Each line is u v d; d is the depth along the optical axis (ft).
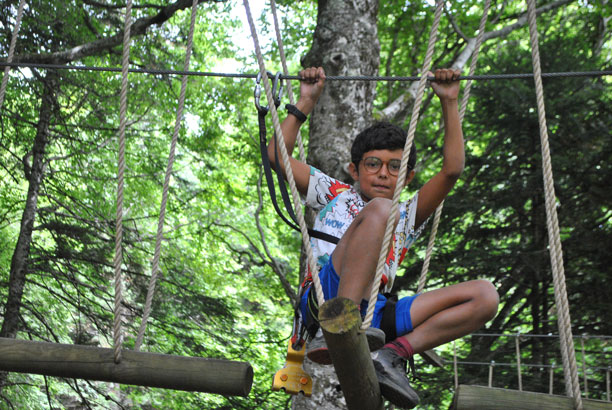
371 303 7.83
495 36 38.55
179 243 52.75
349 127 24.85
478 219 34.22
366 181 10.71
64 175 41.63
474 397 7.88
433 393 28.43
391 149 10.69
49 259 35.94
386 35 46.03
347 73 25.13
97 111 38.42
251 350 38.75
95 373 9.26
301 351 10.44
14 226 50.08
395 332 9.54
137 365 9.17
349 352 7.44
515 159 33.71
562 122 31.81
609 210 32.07
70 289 44.29
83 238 36.27
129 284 37.65
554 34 36.81
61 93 36.81
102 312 38.19
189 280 43.04
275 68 52.60
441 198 10.98
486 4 11.68
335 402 21.74
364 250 8.87
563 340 7.97
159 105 41.24
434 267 31.96
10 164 39.42
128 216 46.88
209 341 40.01
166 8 31.48
